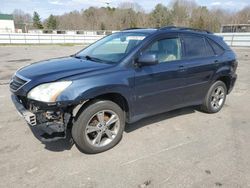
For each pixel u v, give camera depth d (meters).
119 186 2.68
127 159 3.21
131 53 3.51
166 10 68.94
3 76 8.41
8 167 2.96
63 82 2.91
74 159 3.17
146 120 4.51
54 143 3.56
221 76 4.89
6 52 17.17
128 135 3.89
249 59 14.59
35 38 27.95
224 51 4.97
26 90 2.98
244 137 3.93
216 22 53.91
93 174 2.87
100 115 3.27
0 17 56.44
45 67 3.45
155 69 3.69
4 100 5.59
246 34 23.45
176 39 4.12
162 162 3.15
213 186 2.71
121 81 3.29
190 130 4.15
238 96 6.47
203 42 4.60
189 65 4.17
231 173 2.95
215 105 5.00
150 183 2.74
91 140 3.30
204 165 3.10
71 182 2.72
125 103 3.54
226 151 3.46
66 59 4.05
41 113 2.94
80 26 74.00
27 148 3.41
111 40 4.28
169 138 3.83
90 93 3.01
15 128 4.04
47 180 2.75
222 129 4.23
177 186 2.70
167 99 4.02
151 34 3.84
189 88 4.31
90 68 3.28
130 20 69.50
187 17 66.38
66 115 2.99
